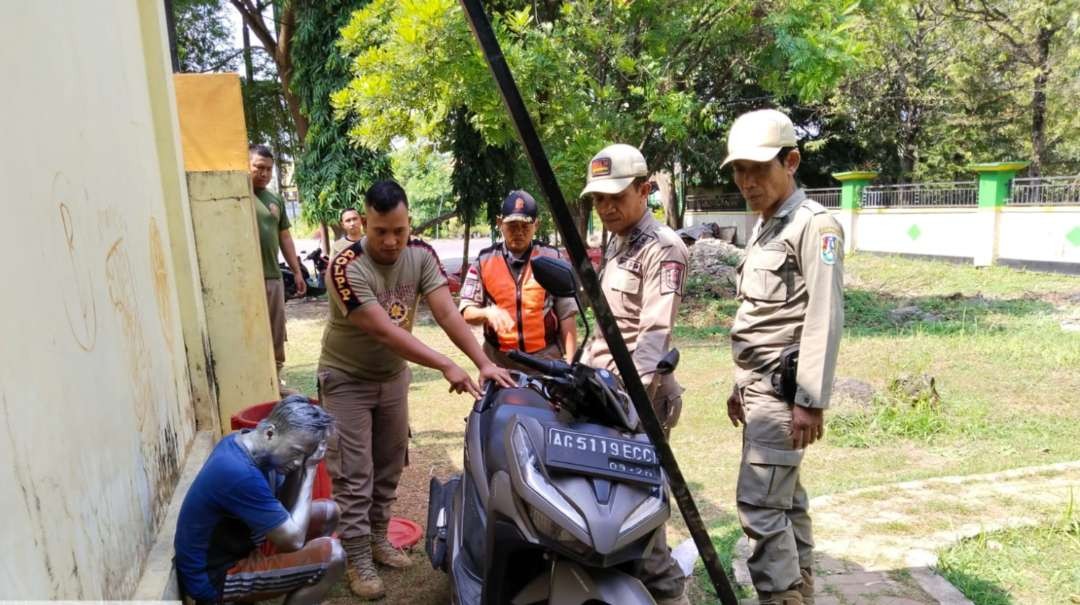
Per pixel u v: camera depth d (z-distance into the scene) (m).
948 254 16.95
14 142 1.85
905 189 18.70
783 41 10.07
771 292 2.94
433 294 3.60
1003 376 7.54
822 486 4.79
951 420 6.11
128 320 2.73
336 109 12.47
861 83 20.92
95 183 2.54
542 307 4.32
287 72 15.91
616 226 3.35
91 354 2.23
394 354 3.58
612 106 10.38
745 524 2.96
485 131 9.91
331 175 13.77
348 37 10.63
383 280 3.46
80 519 1.98
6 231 1.72
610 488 2.22
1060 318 10.77
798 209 2.90
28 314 1.79
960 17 19.27
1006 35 18.52
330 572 2.95
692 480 4.98
